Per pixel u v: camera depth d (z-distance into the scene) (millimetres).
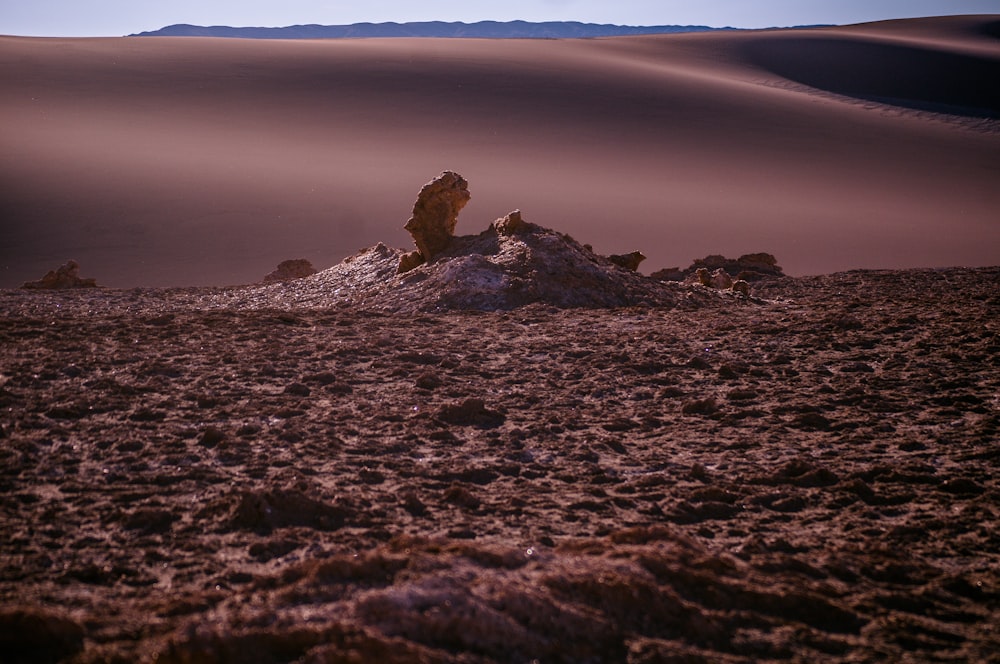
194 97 83312
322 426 8781
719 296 19203
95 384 10117
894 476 7406
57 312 18562
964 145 86375
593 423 9258
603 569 4379
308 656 3277
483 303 16828
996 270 26359
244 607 3891
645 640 3838
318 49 105875
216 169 63500
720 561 4816
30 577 4969
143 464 7328
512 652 3590
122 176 59844
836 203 65438
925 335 13070
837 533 6180
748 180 70812
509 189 64188
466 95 88438
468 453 8117
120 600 4664
